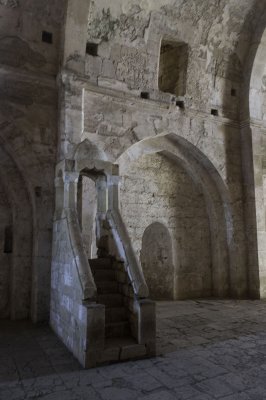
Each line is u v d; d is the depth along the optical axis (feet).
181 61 29.66
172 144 30.22
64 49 22.93
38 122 22.40
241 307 26.30
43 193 21.79
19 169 22.17
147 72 27.07
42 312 20.51
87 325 13.51
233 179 31.53
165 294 31.07
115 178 18.94
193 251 32.01
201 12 27.71
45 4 22.41
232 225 31.22
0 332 18.40
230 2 28.07
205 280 32.24
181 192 32.14
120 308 16.08
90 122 24.17
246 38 31.19
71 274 15.84
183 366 13.67
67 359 14.33
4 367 13.48
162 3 25.85
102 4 23.97
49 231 21.57
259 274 30.19
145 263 32.40
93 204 25.77
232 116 31.99
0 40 21.67
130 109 26.11
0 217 22.17
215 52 30.37
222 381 12.28
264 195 33.14
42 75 22.70
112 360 13.89
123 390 11.54
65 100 22.63
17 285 21.38
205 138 30.12
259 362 14.17
